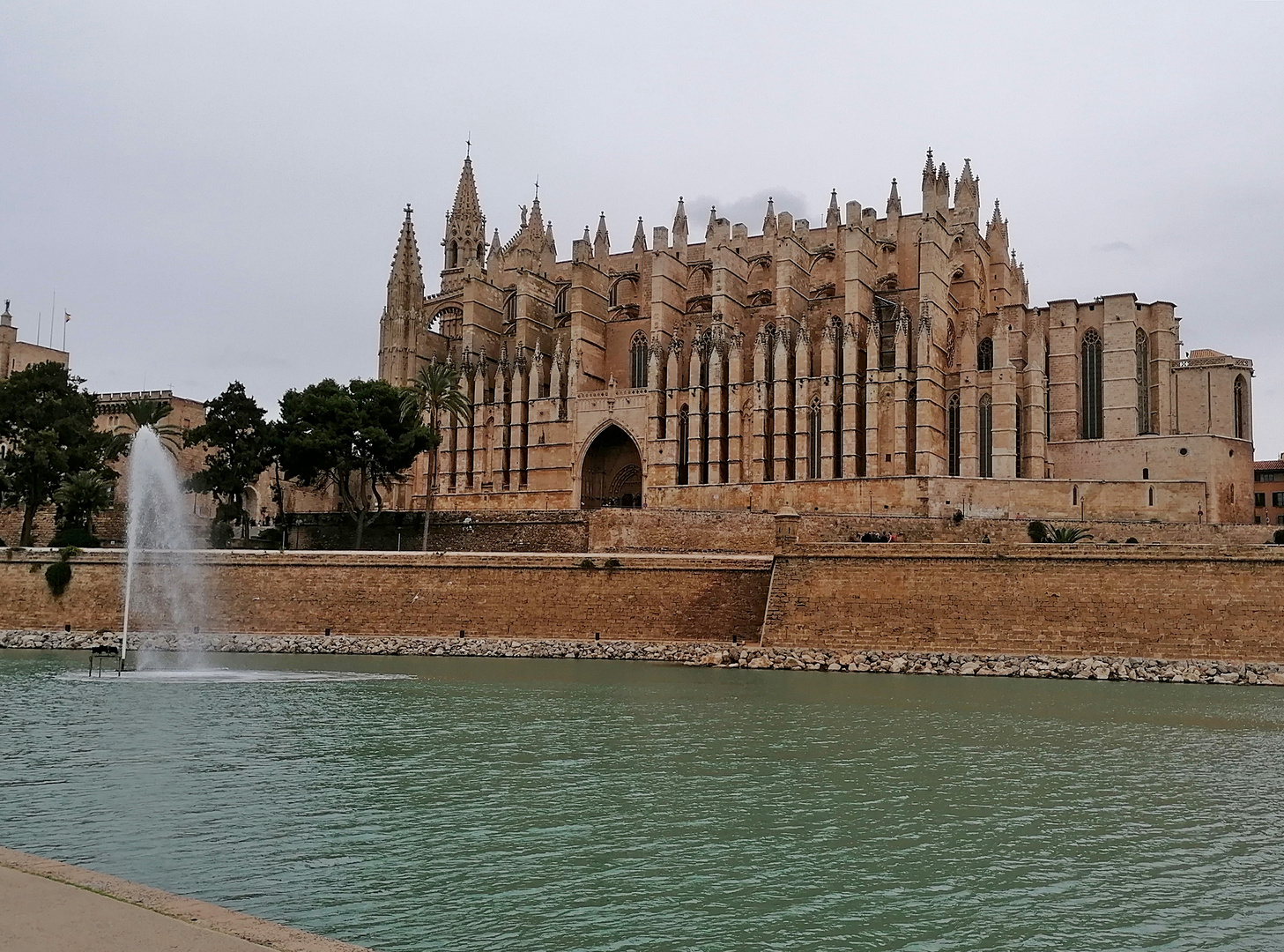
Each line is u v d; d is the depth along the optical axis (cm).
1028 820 3334
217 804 3438
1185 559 6694
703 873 2811
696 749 4381
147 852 2902
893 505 10831
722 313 12512
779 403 11769
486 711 5275
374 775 3881
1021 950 2323
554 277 15275
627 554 8219
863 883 2742
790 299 12306
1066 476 11412
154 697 5647
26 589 8738
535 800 3531
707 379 12425
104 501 10212
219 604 8538
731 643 7612
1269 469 14925
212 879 2695
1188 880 2783
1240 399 11725
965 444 11200
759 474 11744
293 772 3912
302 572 8519
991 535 9756
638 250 14500
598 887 2692
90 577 8688
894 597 7269
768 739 4606
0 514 11525
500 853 2948
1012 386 11094
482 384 13488
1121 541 9600
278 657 7712
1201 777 3916
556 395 13025
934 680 6469
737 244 14300
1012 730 4809
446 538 10894
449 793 3619
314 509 14062
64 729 4691
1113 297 11562
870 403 11406
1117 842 3109
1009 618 6981
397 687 6125
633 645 7631
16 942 1541
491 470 13338
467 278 13988
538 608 8125
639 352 13712
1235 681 6234
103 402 13925
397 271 14912
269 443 10944
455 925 2417
